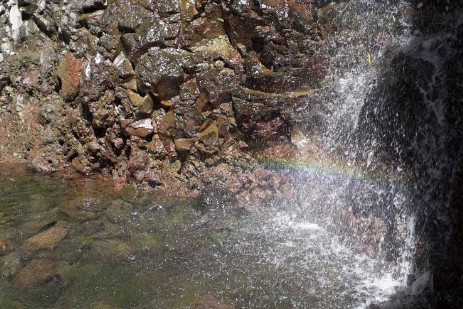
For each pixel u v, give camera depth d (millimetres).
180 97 4934
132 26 5008
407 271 3863
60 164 5449
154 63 4914
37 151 5547
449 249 3604
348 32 4504
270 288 3801
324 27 4617
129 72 5035
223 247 4234
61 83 5410
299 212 4609
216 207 4691
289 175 4734
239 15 4766
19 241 4363
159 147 5031
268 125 4758
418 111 3912
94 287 3855
